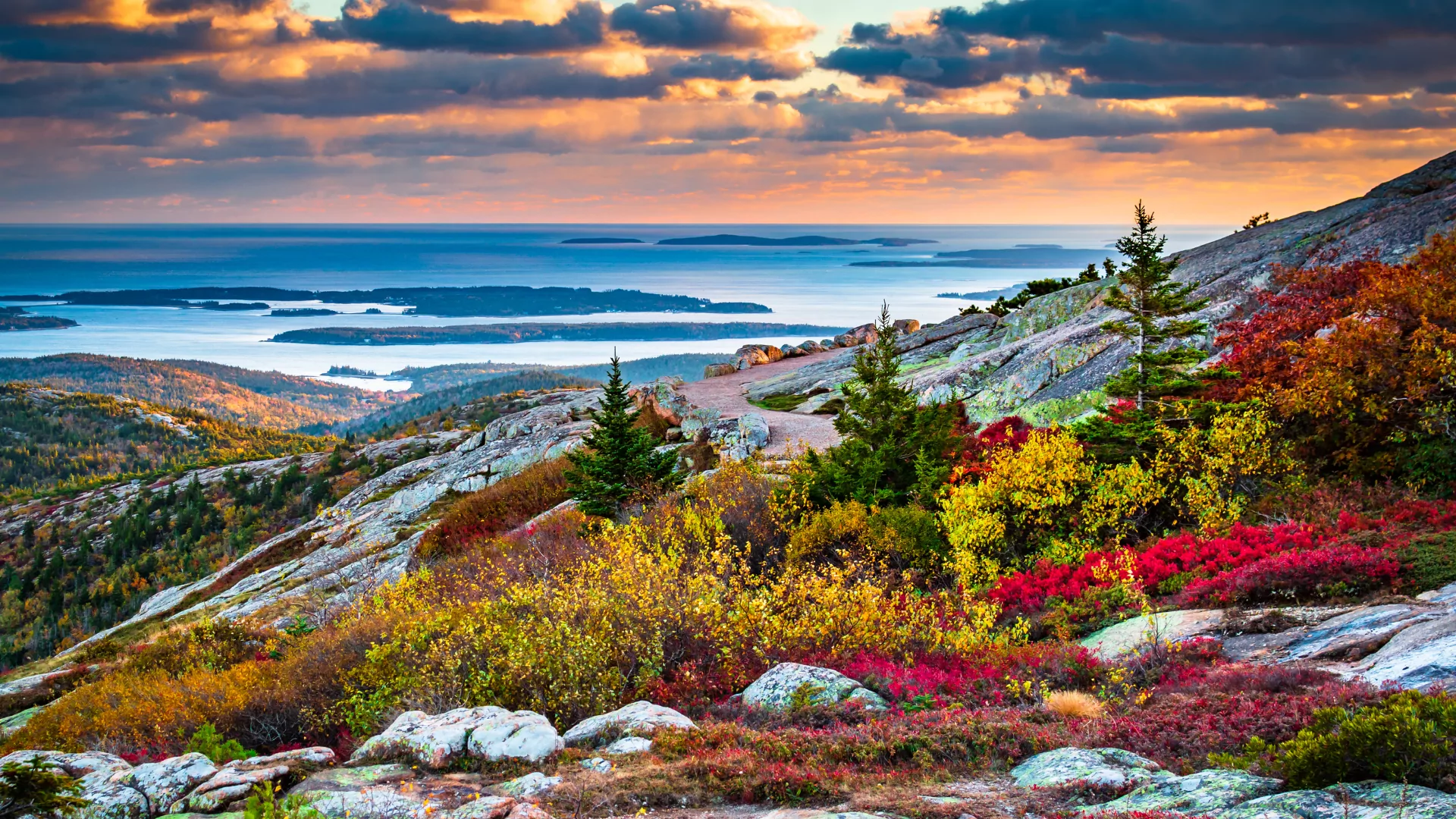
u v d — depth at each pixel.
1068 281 56.94
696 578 15.60
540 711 12.44
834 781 8.02
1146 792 6.81
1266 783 6.44
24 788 7.31
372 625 17.19
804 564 18.20
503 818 7.43
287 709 15.32
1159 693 9.59
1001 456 18.66
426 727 9.83
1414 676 7.59
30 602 148.75
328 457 171.50
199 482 182.62
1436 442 14.91
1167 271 20.83
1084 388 26.28
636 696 12.80
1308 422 17.66
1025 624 13.05
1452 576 10.36
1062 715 9.26
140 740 15.55
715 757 8.67
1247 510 16.17
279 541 51.28
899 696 11.03
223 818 7.93
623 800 7.93
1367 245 27.44
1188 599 12.69
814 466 22.38
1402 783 5.86
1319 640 9.77
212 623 25.05
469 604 17.66
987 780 7.95
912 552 18.02
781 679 11.59
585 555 20.58
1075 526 17.48
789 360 63.00
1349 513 14.20
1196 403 18.73
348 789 8.58
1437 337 15.30
